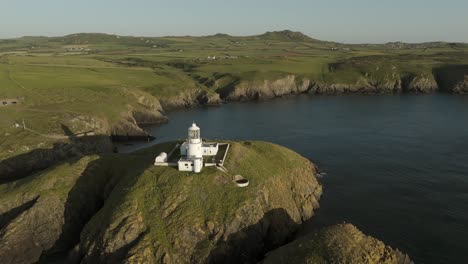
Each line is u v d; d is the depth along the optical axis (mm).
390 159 96125
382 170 88188
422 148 105375
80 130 110375
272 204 61125
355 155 100000
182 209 54969
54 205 61156
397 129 128000
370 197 73500
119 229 51906
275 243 57688
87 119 117125
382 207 69250
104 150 109750
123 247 50688
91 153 106125
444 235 59562
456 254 54688
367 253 45281
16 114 116500
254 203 57562
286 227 60500
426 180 81688
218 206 56000
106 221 54375
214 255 51469
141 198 56875
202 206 55875
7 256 54938
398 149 104875
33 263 55969
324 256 44719
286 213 62031
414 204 70250
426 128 128375
